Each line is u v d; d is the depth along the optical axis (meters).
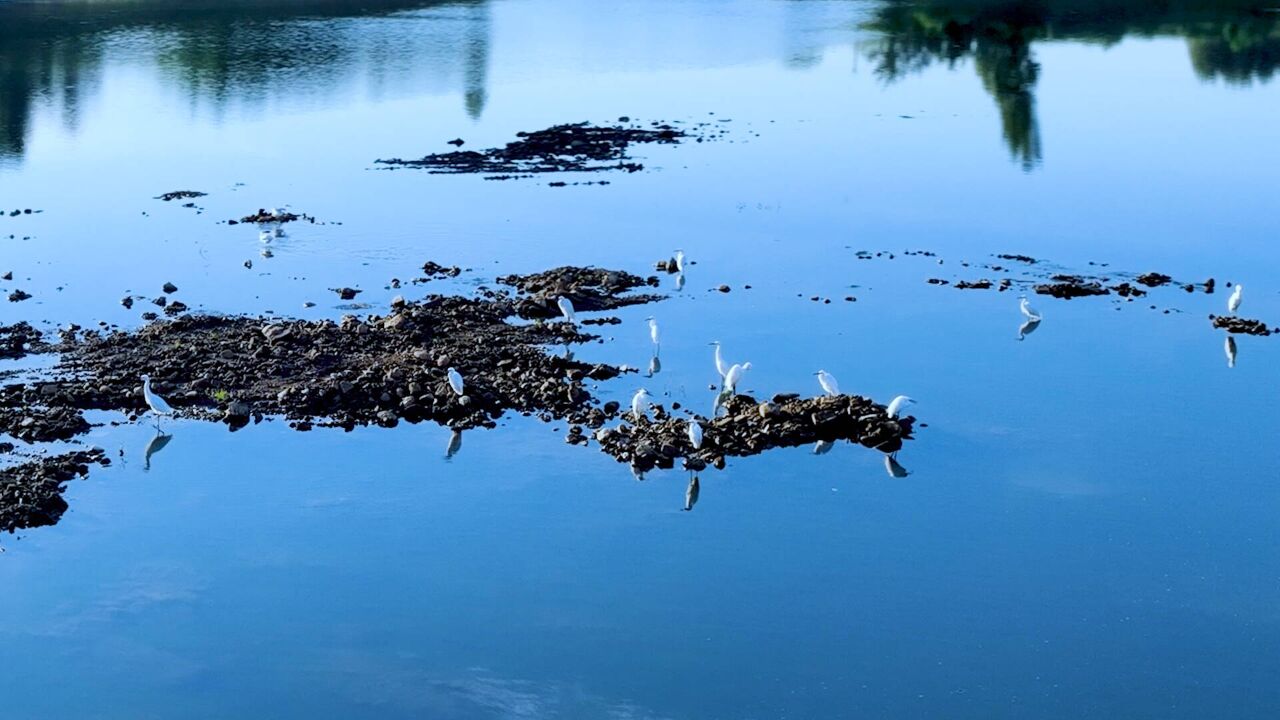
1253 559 27.50
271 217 51.66
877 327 40.16
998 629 25.20
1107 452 32.00
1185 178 58.81
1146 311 41.72
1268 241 48.97
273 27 103.31
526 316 39.94
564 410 33.66
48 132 68.69
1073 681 23.78
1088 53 91.62
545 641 24.73
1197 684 23.72
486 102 77.19
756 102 77.19
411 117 72.88
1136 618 25.56
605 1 125.81
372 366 35.41
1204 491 30.20
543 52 95.75
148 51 91.62
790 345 38.47
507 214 52.53
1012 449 32.12
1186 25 100.38
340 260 46.09
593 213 52.72
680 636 24.95
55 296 42.12
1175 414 34.12
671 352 37.56
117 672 23.86
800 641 24.83
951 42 97.38
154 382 34.75
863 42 98.62
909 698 23.33
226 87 80.88
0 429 32.19
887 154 63.75
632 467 30.95
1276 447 32.31
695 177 58.97
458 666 24.06
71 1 112.88
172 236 49.31
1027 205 54.31
